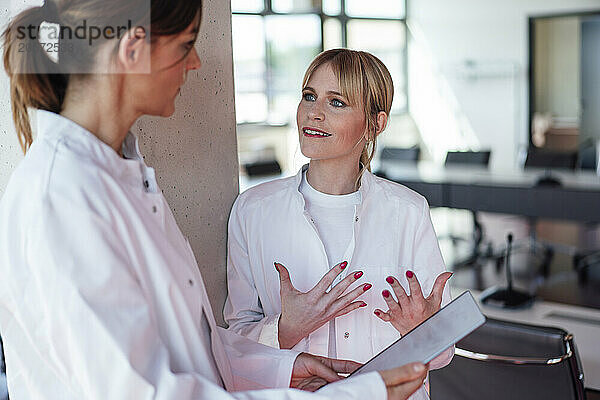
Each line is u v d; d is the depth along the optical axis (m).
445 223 7.48
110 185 1.00
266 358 1.35
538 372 2.24
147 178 1.10
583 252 6.19
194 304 1.11
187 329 1.07
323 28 9.07
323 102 1.65
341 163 1.74
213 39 1.82
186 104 1.75
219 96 1.86
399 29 10.18
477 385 2.37
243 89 8.46
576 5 8.99
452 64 9.99
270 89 8.75
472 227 6.88
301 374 1.34
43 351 0.98
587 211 4.98
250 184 6.26
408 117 10.47
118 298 0.95
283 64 8.82
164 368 0.97
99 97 1.02
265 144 8.80
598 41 9.09
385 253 1.74
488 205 5.42
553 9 9.14
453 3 9.84
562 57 9.38
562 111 9.47
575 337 3.23
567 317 3.49
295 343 1.55
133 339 0.94
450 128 10.17
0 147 1.47
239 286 1.83
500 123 9.77
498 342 2.26
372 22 9.76
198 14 1.04
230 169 1.92
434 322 1.15
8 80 1.43
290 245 1.74
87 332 0.93
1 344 1.33
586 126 9.34
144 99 1.04
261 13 8.46
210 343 1.21
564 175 5.97
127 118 1.06
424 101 10.33
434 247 1.78
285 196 1.76
